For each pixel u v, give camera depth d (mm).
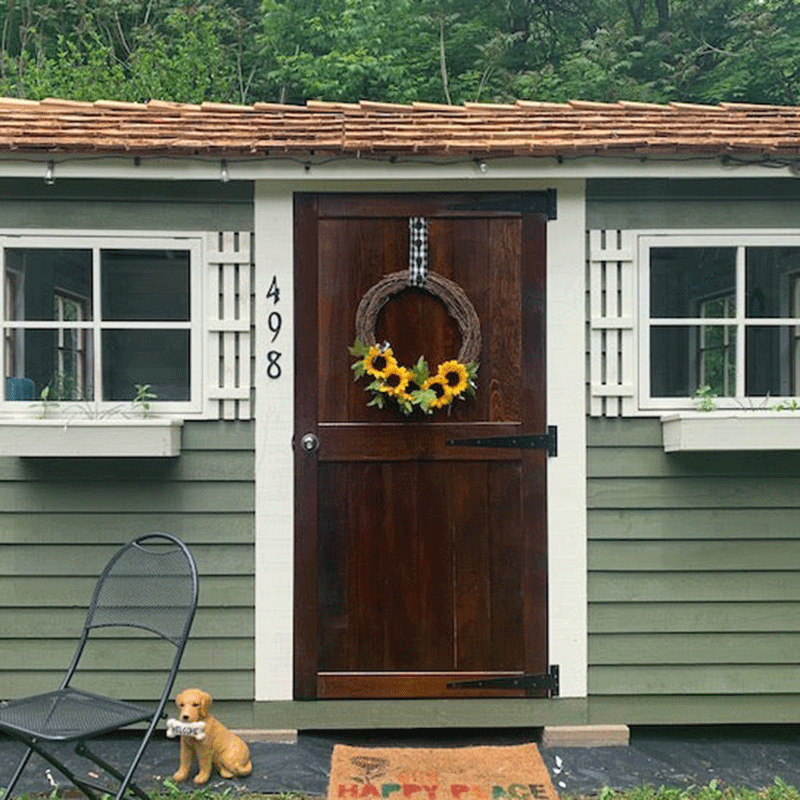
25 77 12930
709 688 4328
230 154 4121
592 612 4324
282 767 3988
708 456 4344
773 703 4352
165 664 4301
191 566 3406
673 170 4215
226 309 4316
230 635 4301
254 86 14695
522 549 4312
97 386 4285
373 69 13906
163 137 4211
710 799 3699
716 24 15383
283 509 4301
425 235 4309
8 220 4277
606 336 4336
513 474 4320
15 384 4320
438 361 4309
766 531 4344
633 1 16328
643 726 4516
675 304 4430
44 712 3219
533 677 4293
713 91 14445
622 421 4344
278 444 4309
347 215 4312
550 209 4332
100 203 4305
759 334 4410
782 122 4633
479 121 4625
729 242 4359
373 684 4281
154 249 4324
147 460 4309
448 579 4305
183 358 4473
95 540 4293
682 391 4402
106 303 4402
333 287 4312
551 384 4324
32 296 4348
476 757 4070
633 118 4715
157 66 13258
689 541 4348
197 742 3848
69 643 4289
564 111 4930
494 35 14984
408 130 4391
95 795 3297
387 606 4301
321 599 4301
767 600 4344
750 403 4344
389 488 4312
